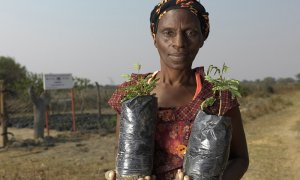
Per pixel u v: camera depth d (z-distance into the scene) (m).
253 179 8.94
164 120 1.91
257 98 37.56
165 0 1.94
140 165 1.80
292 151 11.74
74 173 9.05
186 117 1.90
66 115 23.22
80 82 29.14
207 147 1.75
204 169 1.74
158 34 1.96
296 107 28.77
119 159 1.84
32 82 26.44
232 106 1.91
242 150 2.11
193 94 1.99
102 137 14.76
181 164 1.88
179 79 2.00
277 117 21.97
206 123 1.78
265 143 13.28
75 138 14.37
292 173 9.37
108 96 30.19
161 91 2.01
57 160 10.51
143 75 2.10
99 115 18.80
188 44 1.91
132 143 1.81
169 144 1.90
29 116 24.22
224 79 1.90
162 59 2.01
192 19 1.89
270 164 10.22
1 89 12.82
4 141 12.66
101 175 8.92
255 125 18.53
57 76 15.60
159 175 1.90
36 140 13.30
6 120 12.74
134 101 1.85
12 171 9.12
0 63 46.53
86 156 11.19
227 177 1.96
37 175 8.77
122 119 1.87
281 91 52.38
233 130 2.05
